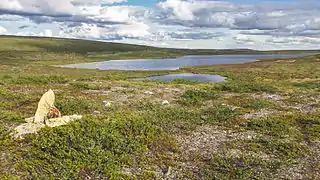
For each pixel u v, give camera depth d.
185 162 12.97
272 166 12.41
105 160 11.97
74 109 20.94
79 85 33.75
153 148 13.99
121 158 12.32
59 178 10.42
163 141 14.78
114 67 111.81
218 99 28.17
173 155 13.61
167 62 146.25
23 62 125.06
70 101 23.20
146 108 22.80
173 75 71.44
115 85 36.34
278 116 20.92
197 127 18.09
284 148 14.57
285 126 18.22
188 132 17.03
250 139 16.00
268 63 104.19
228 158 13.22
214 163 12.67
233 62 139.50
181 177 11.55
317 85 47.41
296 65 90.88
